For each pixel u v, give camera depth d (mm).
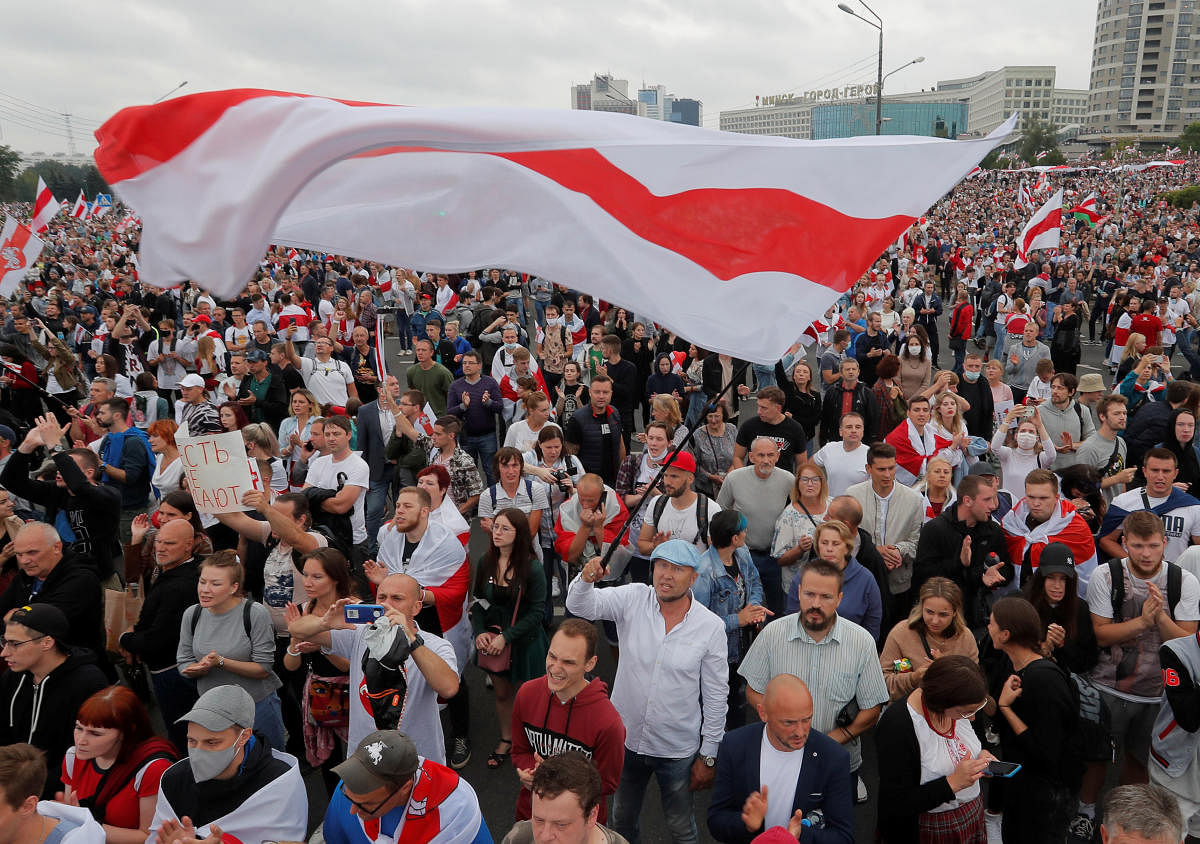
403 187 2648
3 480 6160
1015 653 4387
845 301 17578
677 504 6098
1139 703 4859
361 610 4324
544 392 9609
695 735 4395
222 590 4719
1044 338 18234
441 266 2676
